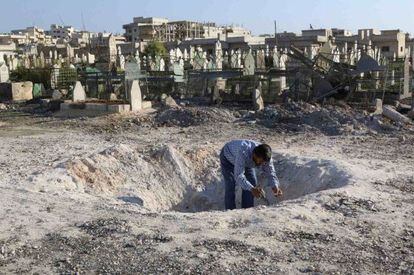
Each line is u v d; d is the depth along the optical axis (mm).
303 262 4996
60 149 13078
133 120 18688
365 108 19734
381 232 5891
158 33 92562
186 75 27422
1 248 5531
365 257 5141
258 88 22188
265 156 6945
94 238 5820
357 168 9383
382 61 31531
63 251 5453
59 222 6445
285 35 58500
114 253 5344
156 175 9945
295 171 9727
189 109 19062
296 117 17109
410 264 4977
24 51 63281
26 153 12453
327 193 7508
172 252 5293
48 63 39125
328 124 16109
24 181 8672
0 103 25641
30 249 5535
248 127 16781
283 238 5645
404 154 11680
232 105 22922
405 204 7062
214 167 10531
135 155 10211
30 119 20281
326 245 5453
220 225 6133
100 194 8773
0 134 16234
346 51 34969
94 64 37781
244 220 6312
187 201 9828
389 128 15516
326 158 10555
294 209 6656
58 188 8477
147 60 36938
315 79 22094
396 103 21094
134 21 102062
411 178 8719
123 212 6910
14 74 32812
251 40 59094
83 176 9266
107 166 9695
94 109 20766
